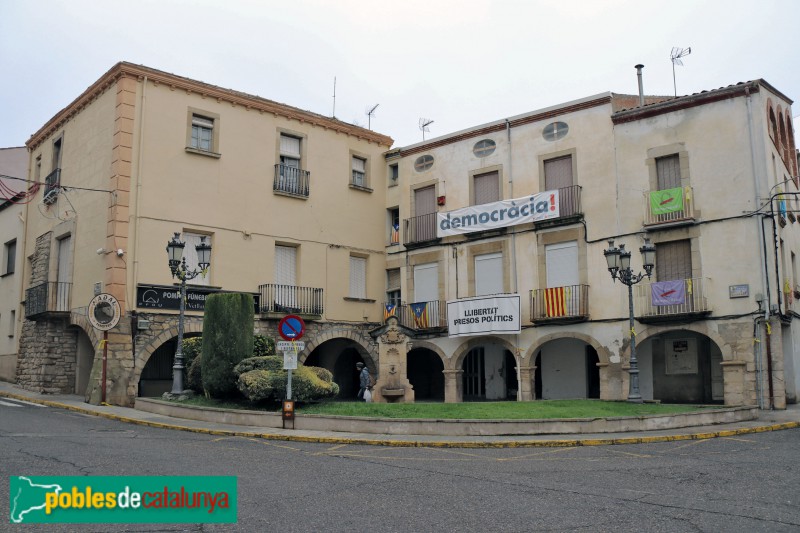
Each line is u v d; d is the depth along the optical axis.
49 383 21.39
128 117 20.47
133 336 19.70
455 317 23.84
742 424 15.30
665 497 7.99
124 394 19.25
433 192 25.95
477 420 13.74
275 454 11.30
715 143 19.83
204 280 21.55
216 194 22.12
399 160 27.05
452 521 6.84
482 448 12.48
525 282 23.00
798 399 20.34
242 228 22.62
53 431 13.29
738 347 18.78
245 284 22.48
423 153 26.34
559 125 22.92
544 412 15.28
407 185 26.64
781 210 19.81
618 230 21.19
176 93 21.58
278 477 9.09
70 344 22.00
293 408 14.66
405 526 6.64
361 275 26.28
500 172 24.11
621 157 21.44
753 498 7.94
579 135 22.42
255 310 22.56
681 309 19.58
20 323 25.44
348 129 26.11
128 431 13.85
